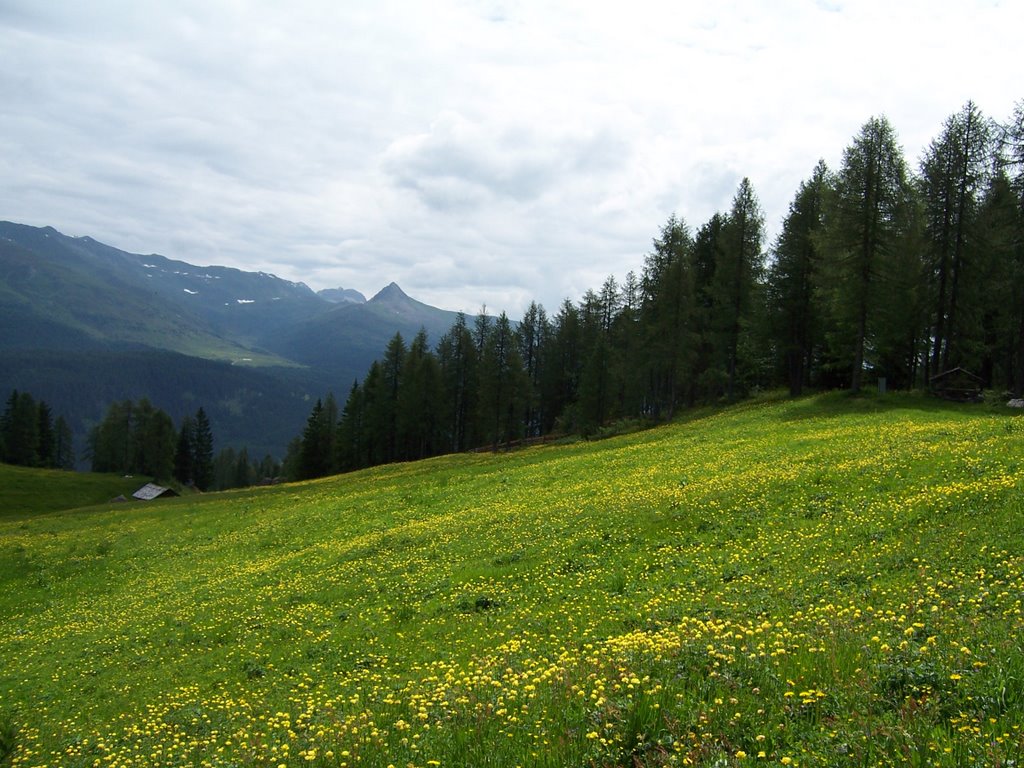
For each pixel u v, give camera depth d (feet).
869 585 47.37
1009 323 183.52
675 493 92.02
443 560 83.66
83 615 94.53
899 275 181.16
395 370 341.82
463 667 46.29
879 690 26.00
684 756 22.76
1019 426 94.68
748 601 48.55
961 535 53.62
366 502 145.69
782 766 21.04
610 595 58.75
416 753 27.53
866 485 76.38
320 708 43.01
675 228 249.75
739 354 249.34
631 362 260.83
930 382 177.78
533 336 389.80
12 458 457.68
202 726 46.39
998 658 26.71
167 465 494.18
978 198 191.21
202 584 100.12
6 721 54.54
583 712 27.45
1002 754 19.60
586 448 189.06
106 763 42.34
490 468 179.52
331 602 75.72
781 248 216.95
